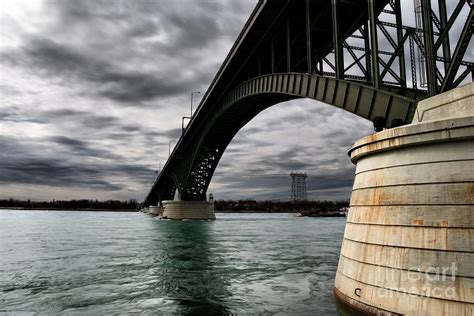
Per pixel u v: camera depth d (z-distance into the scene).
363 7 28.41
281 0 35.22
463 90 10.70
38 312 14.79
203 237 50.12
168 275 22.14
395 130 10.73
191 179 95.62
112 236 51.91
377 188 11.39
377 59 21.27
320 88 28.36
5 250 35.12
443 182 9.62
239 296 16.77
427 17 16.08
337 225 91.62
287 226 84.06
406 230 10.07
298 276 21.34
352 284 11.75
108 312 14.63
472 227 8.94
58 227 75.06
